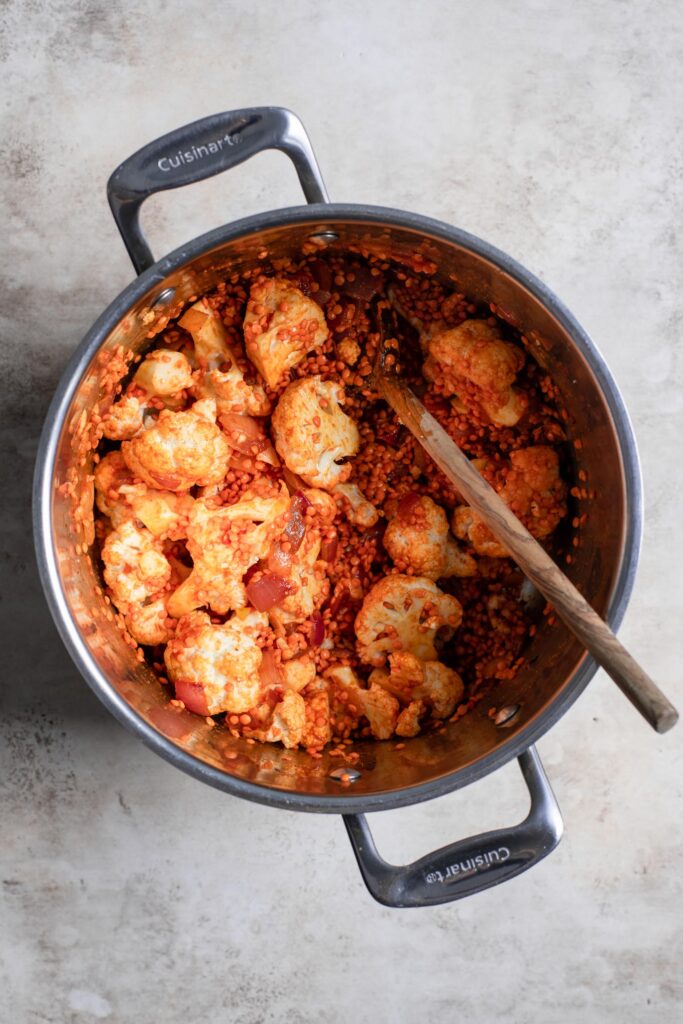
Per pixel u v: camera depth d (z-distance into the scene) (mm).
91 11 728
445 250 627
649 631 745
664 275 741
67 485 629
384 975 748
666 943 753
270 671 686
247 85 730
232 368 690
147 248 621
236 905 745
